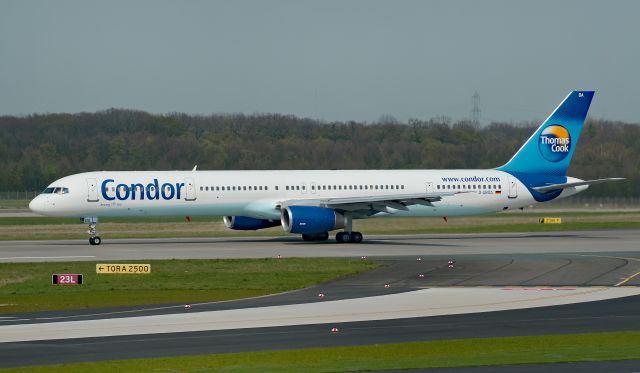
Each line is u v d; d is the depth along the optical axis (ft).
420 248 536.42
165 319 276.21
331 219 567.18
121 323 268.82
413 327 258.57
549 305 298.35
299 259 453.17
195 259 457.27
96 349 228.63
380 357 219.00
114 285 361.71
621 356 217.77
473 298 315.99
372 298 318.04
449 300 311.47
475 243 579.07
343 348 229.66
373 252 505.66
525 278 375.04
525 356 218.18
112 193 569.23
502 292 331.57
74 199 563.07
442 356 219.41
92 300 320.70
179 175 588.09
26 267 419.54
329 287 351.25
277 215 600.39
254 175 601.62
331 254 492.54
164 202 579.07
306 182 607.78
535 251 508.53
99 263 434.71
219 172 600.39
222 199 589.73
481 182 636.07
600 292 330.54
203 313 287.69
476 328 256.52
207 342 237.66
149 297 327.67
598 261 440.45
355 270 403.95
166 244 576.20
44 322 271.69
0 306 307.17
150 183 577.02
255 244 574.15
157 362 213.46
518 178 644.69
